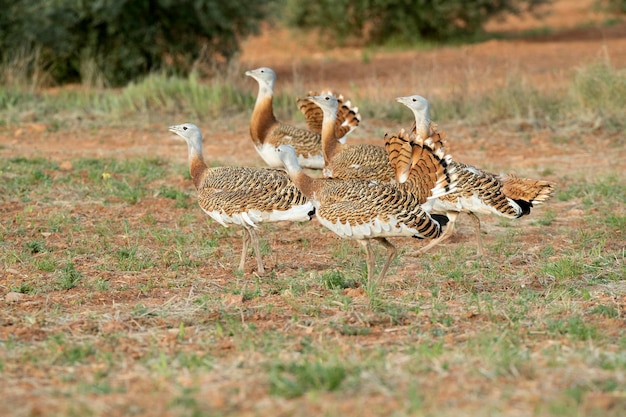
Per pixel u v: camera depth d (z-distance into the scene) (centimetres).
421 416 1047
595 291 1688
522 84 3719
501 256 1962
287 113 3688
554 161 2989
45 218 2231
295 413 1077
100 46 4647
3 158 2902
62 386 1194
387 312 1537
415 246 2075
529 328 1443
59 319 1511
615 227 2159
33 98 3906
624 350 1306
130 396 1148
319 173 2820
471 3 5650
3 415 1090
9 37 4291
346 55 5653
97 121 3625
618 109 3428
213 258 1942
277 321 1498
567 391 1108
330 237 2125
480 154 3105
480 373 1202
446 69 4897
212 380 1202
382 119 3622
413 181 1683
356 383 1165
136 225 2197
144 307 1577
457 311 1558
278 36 6372
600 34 6078
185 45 4722
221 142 3312
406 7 5744
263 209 1745
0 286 1716
